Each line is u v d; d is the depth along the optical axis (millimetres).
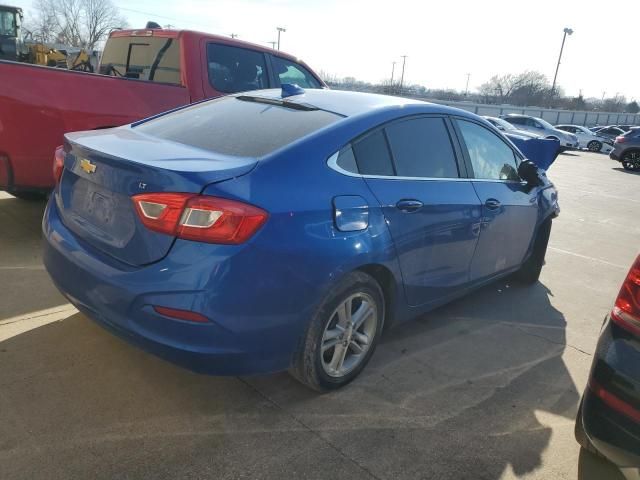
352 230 2738
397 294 3199
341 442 2598
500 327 4133
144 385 2896
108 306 2477
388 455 2537
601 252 6785
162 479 2266
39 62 16266
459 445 2658
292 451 2506
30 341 3205
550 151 8156
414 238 3154
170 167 2389
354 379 3150
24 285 3938
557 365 3600
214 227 2273
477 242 3801
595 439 2189
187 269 2287
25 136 4434
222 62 5961
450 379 3275
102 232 2637
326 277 2609
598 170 18172
